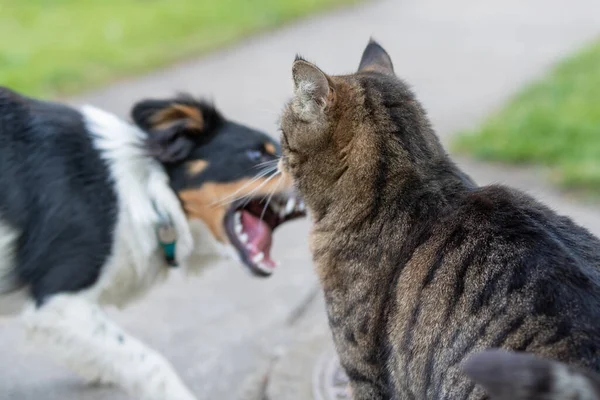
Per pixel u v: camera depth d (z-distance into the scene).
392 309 1.06
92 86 2.44
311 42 3.19
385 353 1.07
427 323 1.03
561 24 3.68
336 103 1.11
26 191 1.18
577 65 2.76
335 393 1.26
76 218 1.19
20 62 2.58
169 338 1.40
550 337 0.96
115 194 1.22
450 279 1.03
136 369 1.21
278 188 1.27
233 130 1.28
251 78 2.61
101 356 1.21
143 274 1.27
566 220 1.08
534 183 1.79
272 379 1.30
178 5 3.69
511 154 1.90
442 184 1.10
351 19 3.68
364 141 1.11
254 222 1.31
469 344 0.99
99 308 1.23
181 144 1.26
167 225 1.27
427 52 3.13
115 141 1.24
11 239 1.19
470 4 4.16
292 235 1.65
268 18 3.51
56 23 3.29
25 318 1.21
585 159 1.85
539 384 0.86
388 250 1.08
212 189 1.26
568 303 0.97
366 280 1.09
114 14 3.49
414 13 3.88
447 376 1.00
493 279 1.01
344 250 1.11
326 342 1.35
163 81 2.54
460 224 1.05
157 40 3.03
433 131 1.16
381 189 1.10
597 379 0.86
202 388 1.32
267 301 1.48
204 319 1.44
